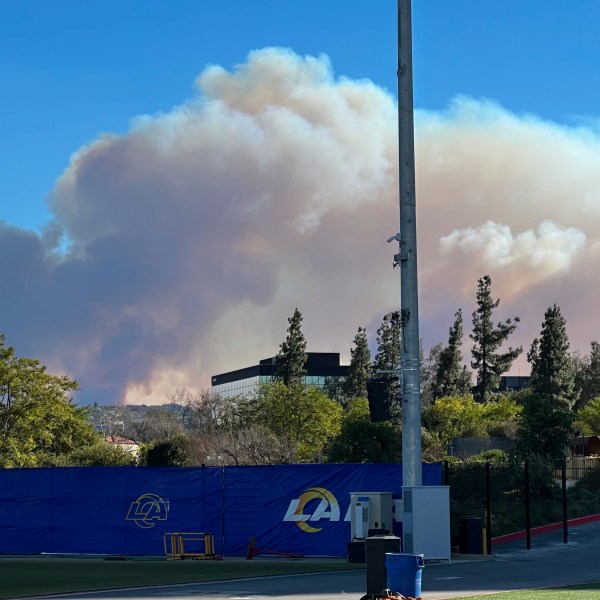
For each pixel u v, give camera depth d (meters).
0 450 51.16
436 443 69.12
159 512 31.28
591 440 40.78
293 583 22.09
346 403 117.75
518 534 33.12
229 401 84.56
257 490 30.33
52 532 32.25
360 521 27.77
